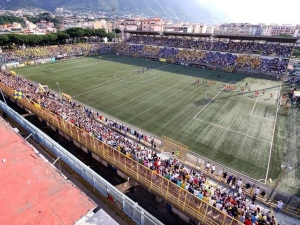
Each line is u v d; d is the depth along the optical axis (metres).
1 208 9.61
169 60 71.56
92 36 100.06
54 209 9.74
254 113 35.00
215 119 32.88
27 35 75.38
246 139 27.84
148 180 17.34
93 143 22.00
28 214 9.38
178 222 16.36
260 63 58.72
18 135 15.88
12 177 11.50
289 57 57.16
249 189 19.64
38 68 60.81
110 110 35.59
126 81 50.94
